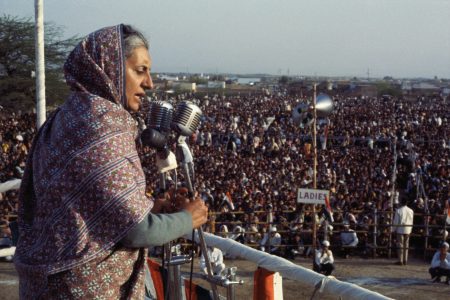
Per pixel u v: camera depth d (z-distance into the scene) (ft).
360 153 125.59
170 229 5.70
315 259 54.34
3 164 93.35
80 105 5.84
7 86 137.18
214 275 8.50
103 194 5.39
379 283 51.85
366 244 62.03
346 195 76.28
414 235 61.05
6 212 51.78
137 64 6.25
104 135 5.59
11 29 138.31
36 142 6.42
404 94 477.77
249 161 109.60
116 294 5.68
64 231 5.42
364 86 489.67
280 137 148.05
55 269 5.38
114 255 5.60
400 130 161.17
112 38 6.15
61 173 5.56
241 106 268.62
